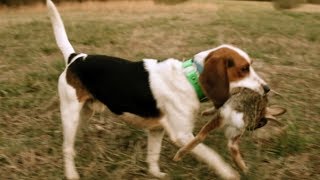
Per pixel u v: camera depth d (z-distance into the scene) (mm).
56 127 2338
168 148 2186
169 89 1933
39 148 2191
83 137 2266
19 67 2963
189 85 1909
